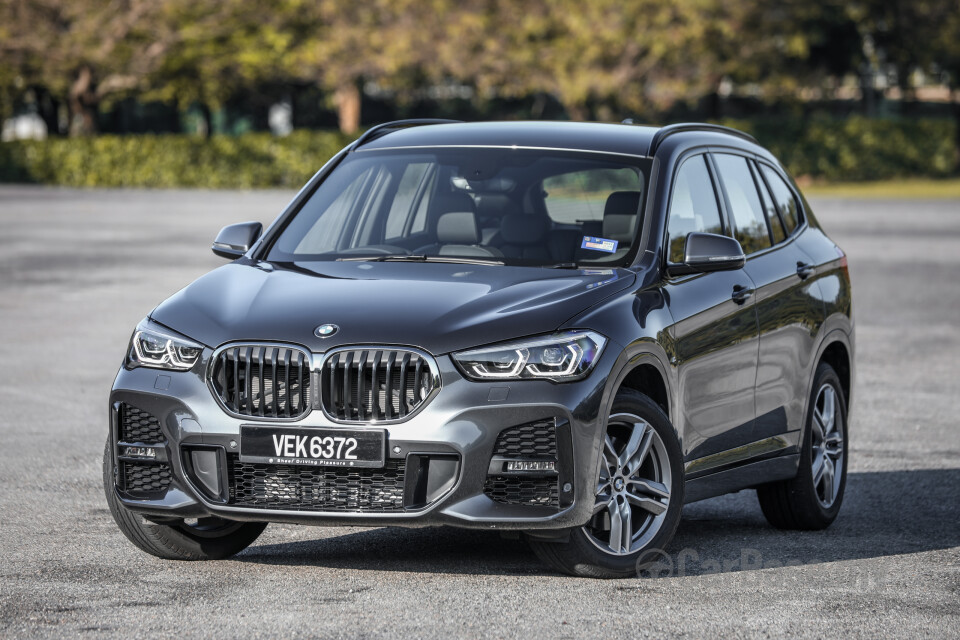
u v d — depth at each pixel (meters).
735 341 16.64
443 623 13.11
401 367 13.63
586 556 14.49
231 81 128.25
